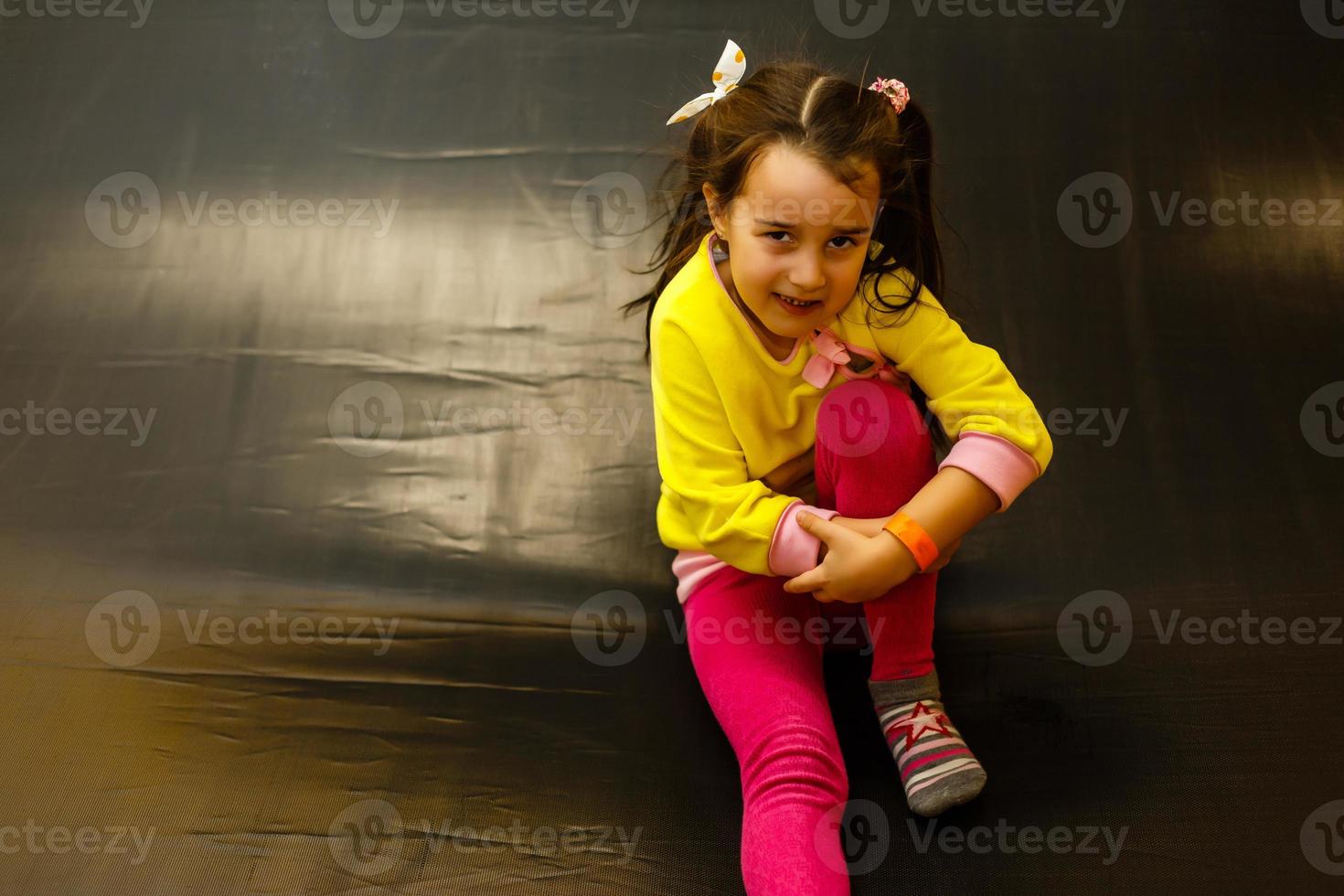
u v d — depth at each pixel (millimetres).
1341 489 1432
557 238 1686
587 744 1208
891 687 1164
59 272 1677
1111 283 1629
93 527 1423
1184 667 1264
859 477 1073
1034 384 1532
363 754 1197
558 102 1854
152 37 1969
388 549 1400
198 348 1598
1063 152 1774
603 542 1401
